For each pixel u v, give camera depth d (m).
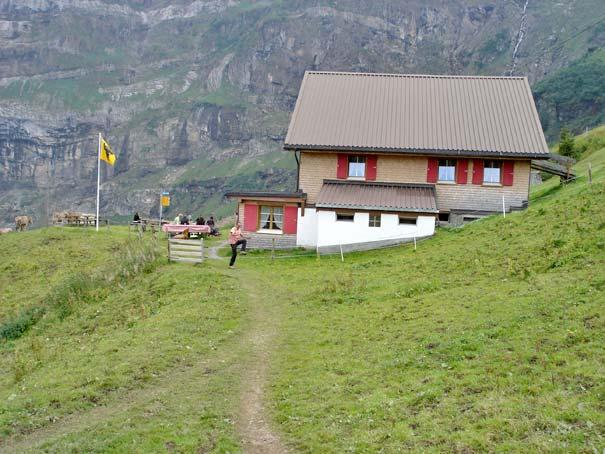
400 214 37.97
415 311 19.56
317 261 35.47
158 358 16.97
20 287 36.78
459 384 12.66
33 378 16.52
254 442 11.69
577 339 13.73
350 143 41.62
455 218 41.25
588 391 11.23
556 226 26.23
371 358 15.69
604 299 15.81
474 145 40.88
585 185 35.38
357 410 12.40
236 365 16.70
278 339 19.12
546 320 15.50
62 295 29.00
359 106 45.41
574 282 18.23
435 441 10.43
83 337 22.84
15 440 12.16
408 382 13.42
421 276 25.09
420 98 46.03
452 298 20.20
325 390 13.91
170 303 24.94
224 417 12.94
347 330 19.03
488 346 14.55
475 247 28.03
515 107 44.41
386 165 41.84
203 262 32.59
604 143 70.94
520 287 19.59
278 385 14.77
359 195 39.69
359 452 10.55
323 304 23.19
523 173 40.53
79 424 12.83
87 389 14.62
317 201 38.62
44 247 44.94
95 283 30.00
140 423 12.62
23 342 24.58
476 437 10.25
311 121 43.78
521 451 9.63
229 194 41.47
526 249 24.28
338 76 48.72
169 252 32.25
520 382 12.18
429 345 15.62
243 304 23.98
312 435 11.57
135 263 31.42
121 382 15.14
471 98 45.69
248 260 36.69
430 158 41.34
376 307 21.31
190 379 15.57
